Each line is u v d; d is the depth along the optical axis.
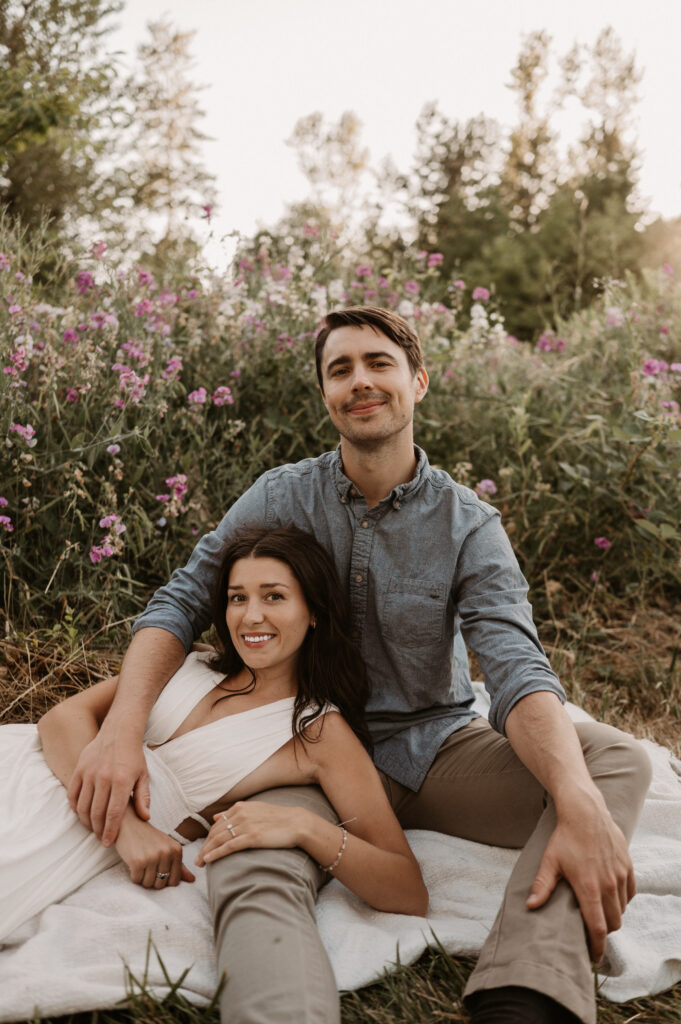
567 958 1.49
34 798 1.90
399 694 2.22
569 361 4.38
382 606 2.16
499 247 14.55
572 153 21.34
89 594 3.01
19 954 1.63
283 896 1.62
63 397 3.38
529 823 2.06
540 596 3.86
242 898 1.61
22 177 9.20
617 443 4.04
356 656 2.16
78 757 1.96
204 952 1.70
